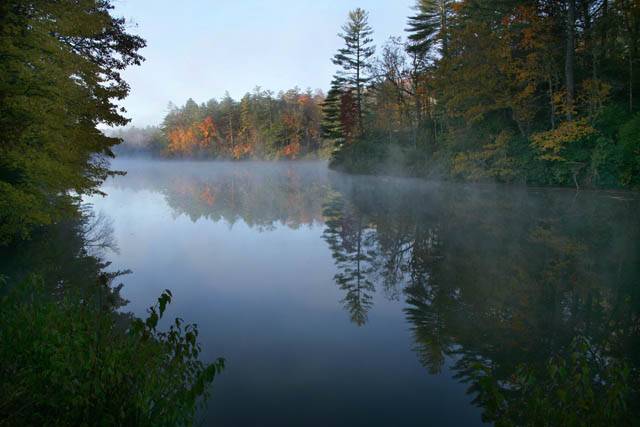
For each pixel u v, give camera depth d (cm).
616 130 2302
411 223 1811
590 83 2391
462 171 3123
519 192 2511
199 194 3412
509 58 2625
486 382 390
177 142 12325
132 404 391
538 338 690
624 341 661
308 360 640
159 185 4441
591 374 548
